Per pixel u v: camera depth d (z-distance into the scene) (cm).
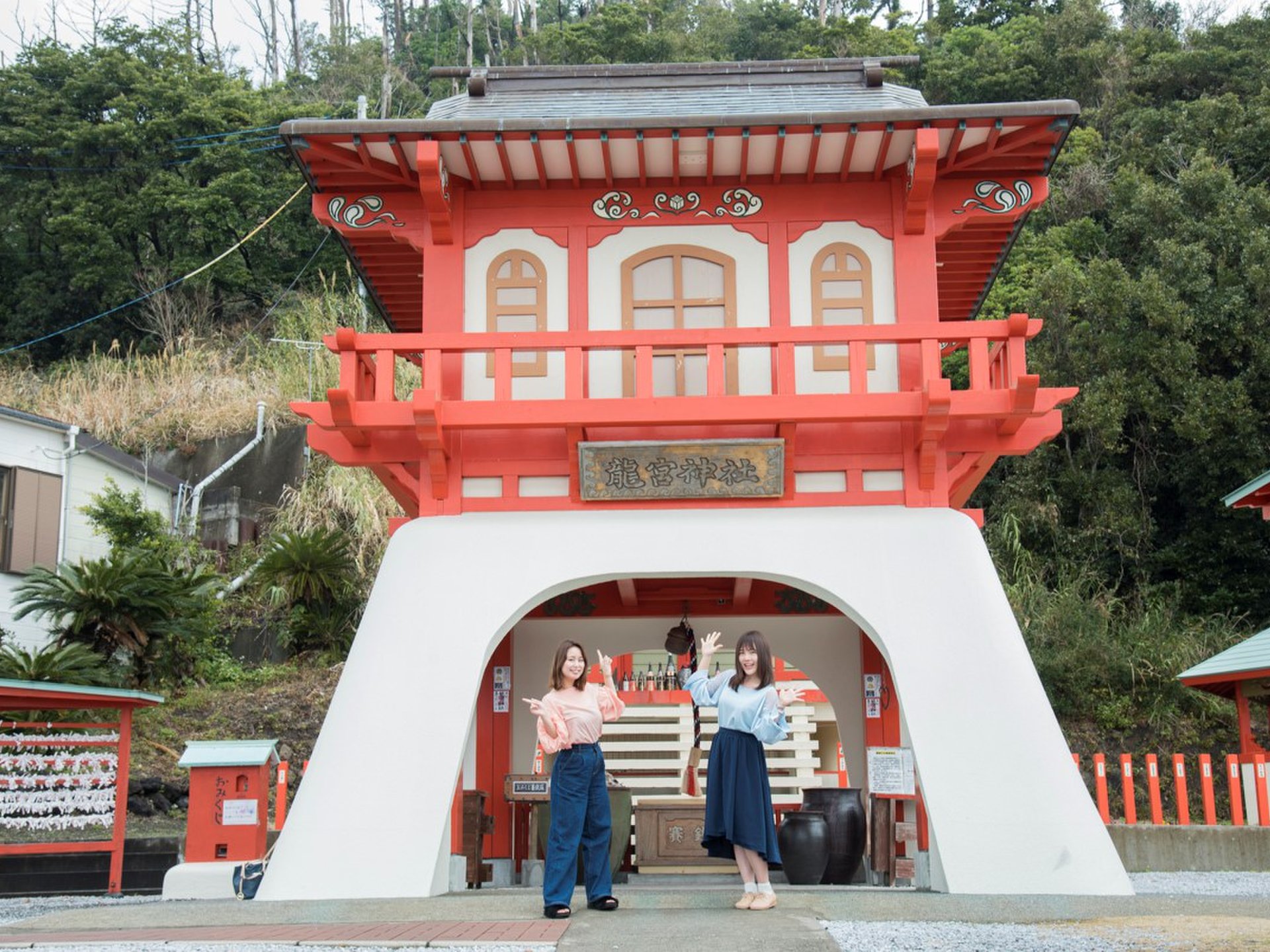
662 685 1495
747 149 901
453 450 903
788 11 4203
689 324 948
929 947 499
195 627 1694
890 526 864
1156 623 2152
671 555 858
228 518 2312
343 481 2264
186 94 3503
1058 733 804
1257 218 2434
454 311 945
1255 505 1242
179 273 3384
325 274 3525
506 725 1132
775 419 856
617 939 521
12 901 960
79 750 1412
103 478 2120
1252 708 1988
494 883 1070
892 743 1149
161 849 1129
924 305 931
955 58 3425
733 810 625
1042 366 2344
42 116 3412
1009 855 766
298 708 1769
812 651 1196
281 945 529
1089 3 3366
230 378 2912
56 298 3422
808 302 946
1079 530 2309
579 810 625
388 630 838
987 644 827
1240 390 2225
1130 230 2520
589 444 867
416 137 884
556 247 962
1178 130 2794
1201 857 1182
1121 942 504
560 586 863
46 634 1866
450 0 5209
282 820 1102
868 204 959
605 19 4041
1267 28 3197
